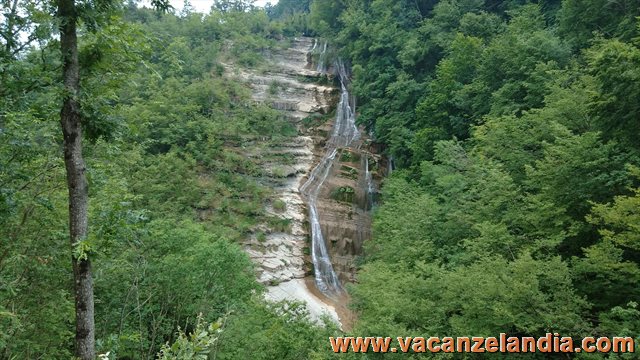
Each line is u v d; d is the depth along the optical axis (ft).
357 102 168.04
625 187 43.29
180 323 59.47
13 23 24.02
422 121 118.83
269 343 46.29
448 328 45.83
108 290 52.21
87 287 24.84
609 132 53.06
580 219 50.06
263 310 53.93
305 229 114.32
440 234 69.82
